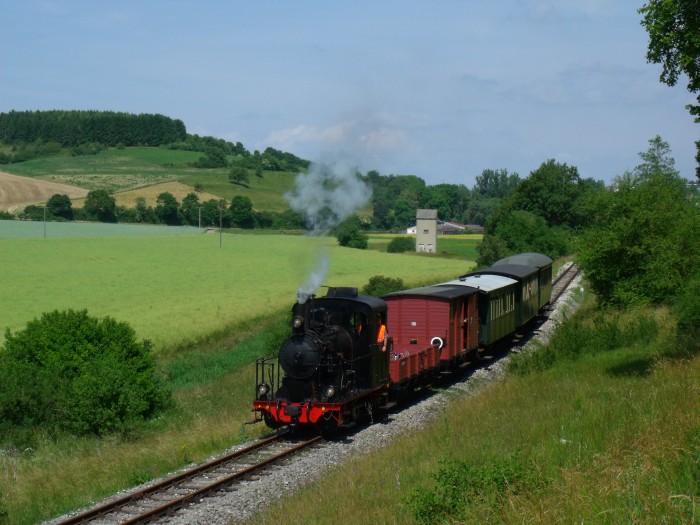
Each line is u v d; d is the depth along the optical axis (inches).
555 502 378.0
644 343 1104.8
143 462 681.6
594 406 671.8
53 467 711.7
